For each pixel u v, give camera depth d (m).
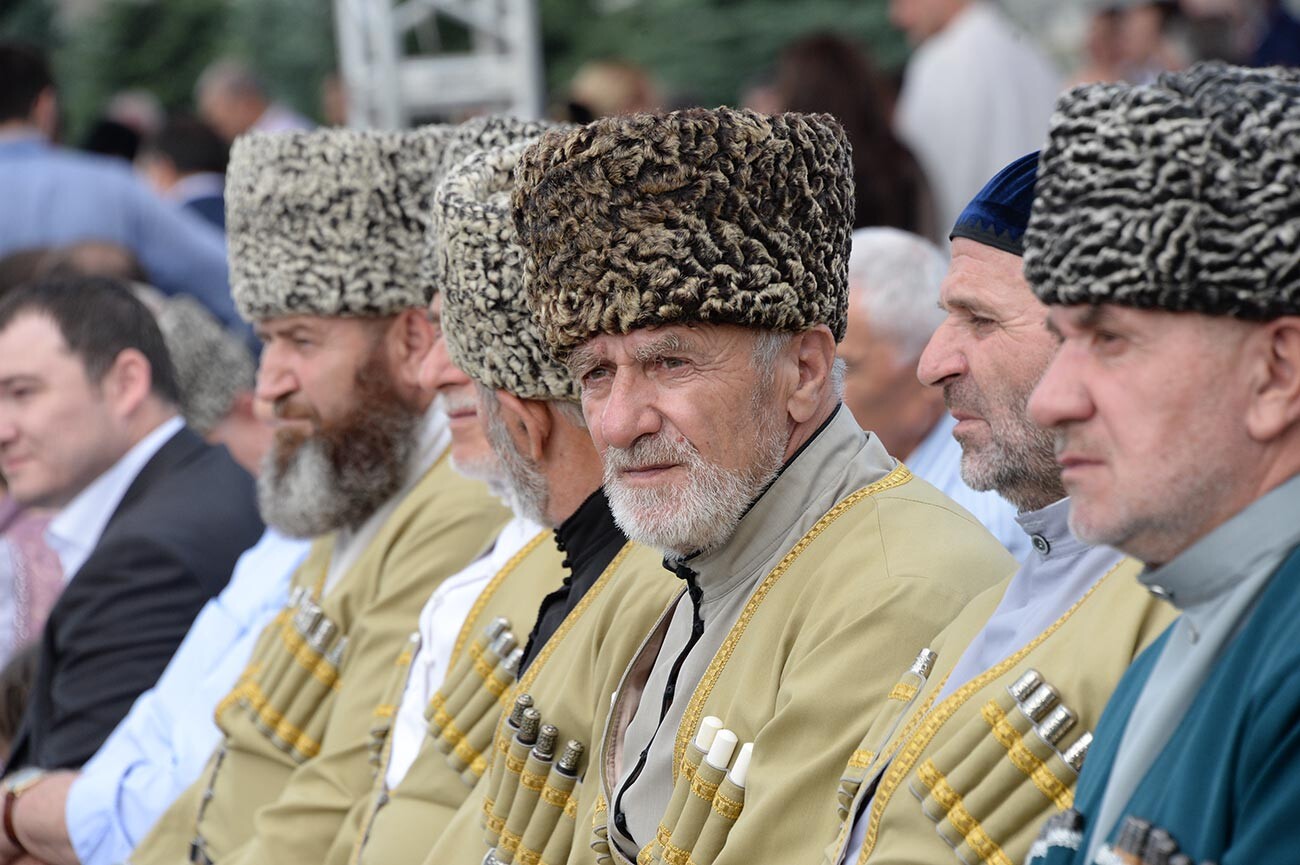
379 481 12.04
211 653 13.62
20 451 15.09
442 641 10.59
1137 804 5.40
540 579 10.18
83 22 46.12
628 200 7.62
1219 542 5.39
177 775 13.14
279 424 12.15
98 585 14.16
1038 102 23.12
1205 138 5.20
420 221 12.00
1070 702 6.36
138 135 32.00
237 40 43.69
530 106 32.03
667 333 7.68
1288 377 5.26
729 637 7.94
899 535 7.71
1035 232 5.57
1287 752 5.02
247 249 12.06
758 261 7.66
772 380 7.87
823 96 17.05
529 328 9.25
